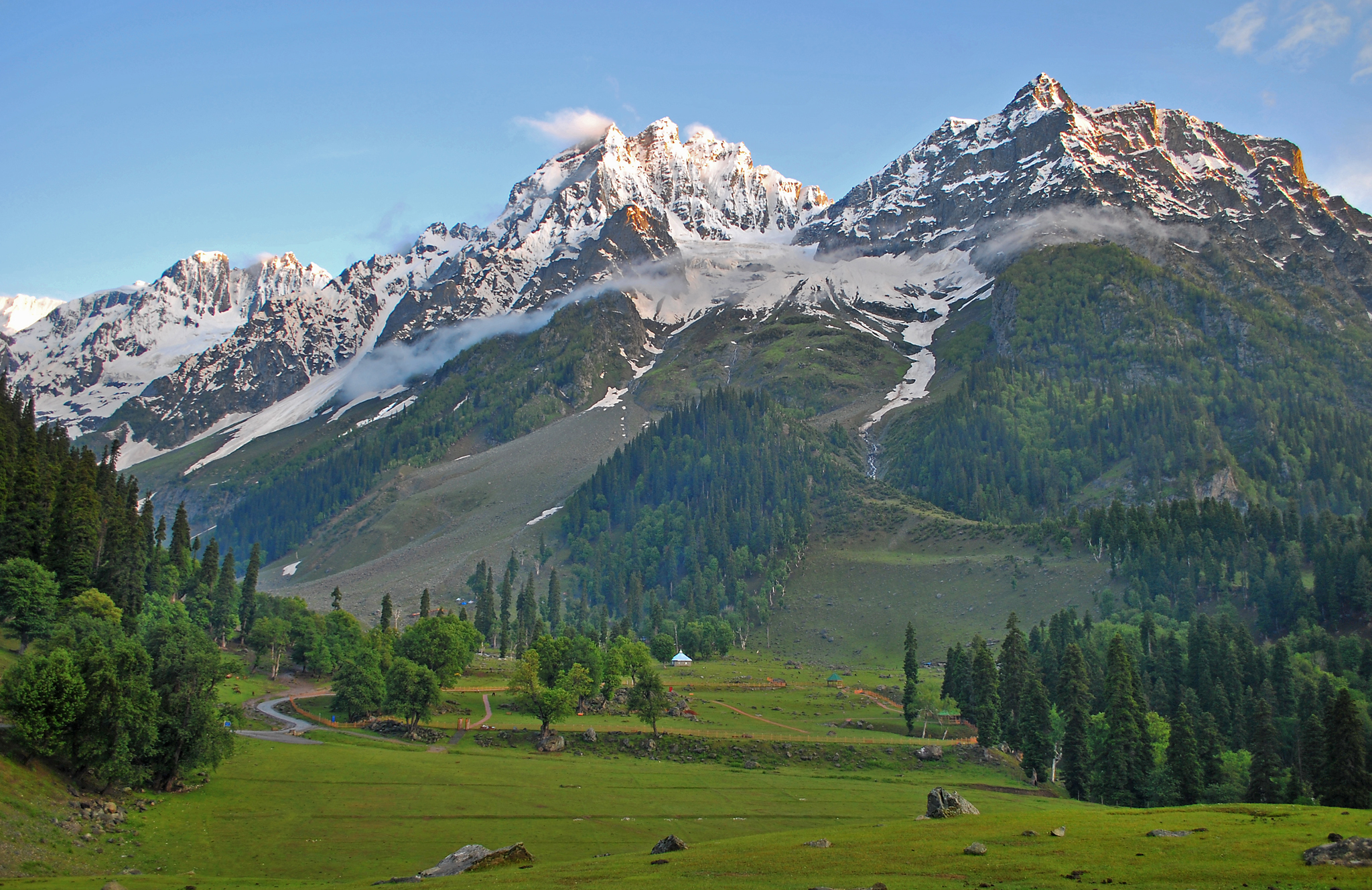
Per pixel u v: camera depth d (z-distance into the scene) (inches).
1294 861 2095.2
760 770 5664.4
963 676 7362.2
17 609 5575.8
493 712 6939.0
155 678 4151.1
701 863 2465.6
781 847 2664.9
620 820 3954.2
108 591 6953.7
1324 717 5068.9
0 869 2596.0
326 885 2583.7
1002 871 2159.2
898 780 5649.6
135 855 3056.1
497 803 4192.9
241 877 2910.9
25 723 3417.8
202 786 4121.6
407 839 3523.6
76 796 3447.3
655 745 6092.5
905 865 2282.2
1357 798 4690.0
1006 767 6210.6
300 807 3929.6
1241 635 7751.0
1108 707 5831.7
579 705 7258.9
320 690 7568.9
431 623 7564.0
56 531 6761.8
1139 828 2628.0
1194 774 5305.1
